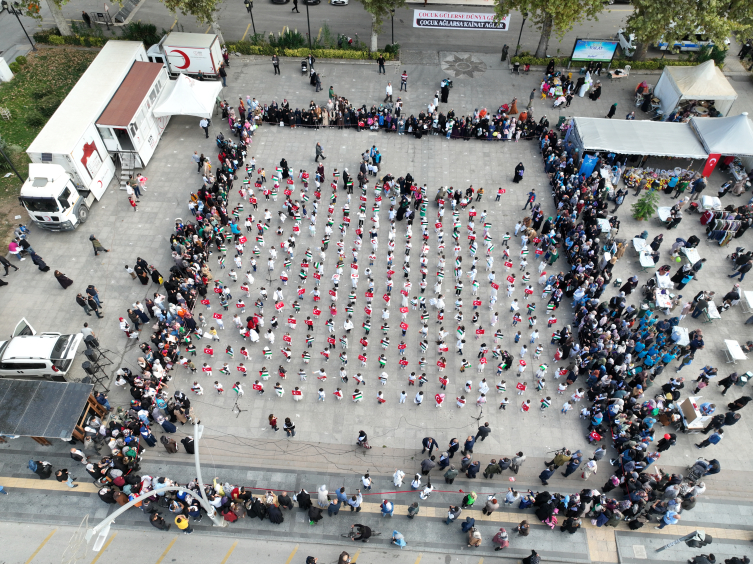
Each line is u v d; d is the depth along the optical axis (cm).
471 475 2503
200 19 4562
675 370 2962
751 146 3716
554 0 3919
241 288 3188
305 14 5538
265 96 4572
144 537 2358
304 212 3644
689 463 2622
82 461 2530
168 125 4297
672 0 3922
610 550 2350
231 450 2623
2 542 2333
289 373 2909
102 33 5053
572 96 4559
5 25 5166
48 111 4303
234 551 2327
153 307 3016
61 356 2731
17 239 3331
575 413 2784
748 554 2350
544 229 3469
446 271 3378
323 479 2536
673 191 3875
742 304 3241
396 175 3959
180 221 3356
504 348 3025
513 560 2319
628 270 3416
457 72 4850
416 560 2309
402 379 2897
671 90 4294
